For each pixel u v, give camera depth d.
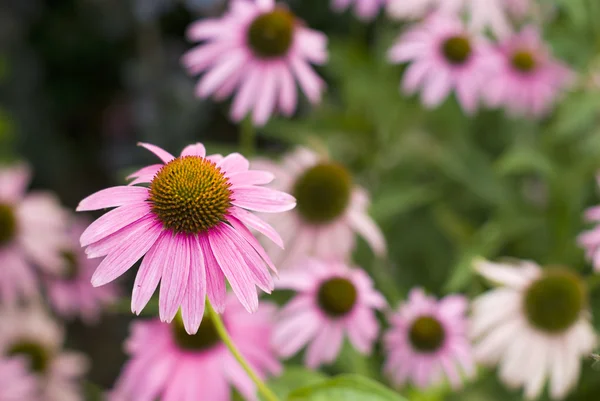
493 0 1.01
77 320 1.40
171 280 0.65
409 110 1.06
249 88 0.91
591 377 0.91
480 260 0.88
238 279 0.65
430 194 1.03
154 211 0.66
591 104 0.97
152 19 1.57
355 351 0.87
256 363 0.81
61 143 1.59
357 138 1.08
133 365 0.82
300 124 1.07
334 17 1.36
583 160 0.98
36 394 0.99
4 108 1.48
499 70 0.99
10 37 1.52
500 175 1.01
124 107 1.64
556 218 0.97
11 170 1.04
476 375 0.88
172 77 1.55
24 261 0.99
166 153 0.68
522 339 0.85
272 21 0.91
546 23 1.07
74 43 1.59
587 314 0.87
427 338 0.84
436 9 1.00
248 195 0.67
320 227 0.90
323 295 0.84
